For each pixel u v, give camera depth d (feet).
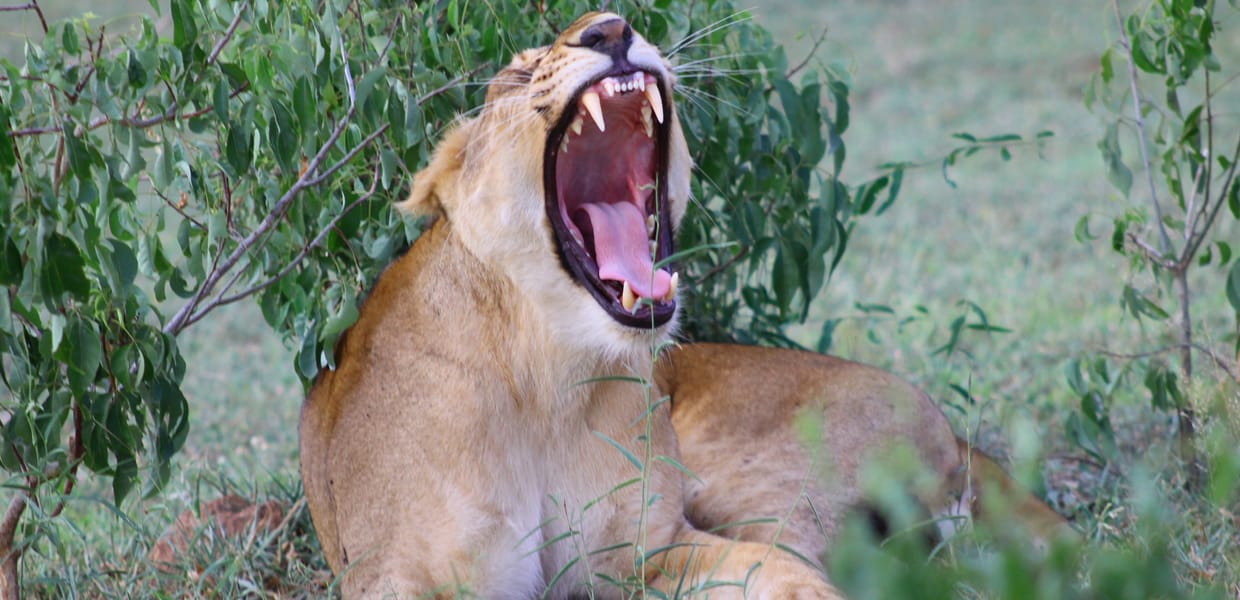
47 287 20.85
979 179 69.72
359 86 23.02
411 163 25.38
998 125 80.23
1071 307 46.39
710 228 31.63
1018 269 52.31
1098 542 25.20
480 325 22.89
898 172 31.50
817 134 29.86
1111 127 30.76
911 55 100.99
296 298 26.02
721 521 27.22
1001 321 45.50
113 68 22.26
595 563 23.61
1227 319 41.73
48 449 23.16
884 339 43.91
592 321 22.54
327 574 26.53
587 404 23.29
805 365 28.99
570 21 28.81
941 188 68.33
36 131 21.21
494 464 22.80
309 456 25.89
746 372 28.81
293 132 23.41
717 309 32.12
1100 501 28.73
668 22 29.27
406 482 22.88
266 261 25.38
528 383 22.93
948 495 27.45
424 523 22.70
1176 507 25.88
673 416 28.81
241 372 45.57
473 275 22.97
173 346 23.97
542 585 23.70
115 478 23.66
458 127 24.11
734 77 29.53
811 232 29.84
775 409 28.17
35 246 20.86
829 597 21.26
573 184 24.62
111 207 23.20
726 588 22.33
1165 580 12.54
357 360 24.64
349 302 24.23
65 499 22.65
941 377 37.93
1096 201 62.13
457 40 26.12
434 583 22.61
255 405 41.63
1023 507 26.48
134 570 25.40
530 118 22.02
